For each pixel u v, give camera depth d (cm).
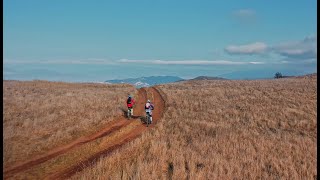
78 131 2219
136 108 3719
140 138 2006
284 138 2250
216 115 3081
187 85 7456
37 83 7450
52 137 1970
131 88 6725
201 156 1700
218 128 2456
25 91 4806
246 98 4403
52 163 1564
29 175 1398
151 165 1509
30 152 1700
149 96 5006
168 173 1502
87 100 3709
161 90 5962
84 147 1847
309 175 1555
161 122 2677
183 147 1872
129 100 2867
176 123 2627
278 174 1576
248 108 3522
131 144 1853
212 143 1969
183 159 1631
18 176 1376
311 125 2731
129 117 2850
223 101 4125
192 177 1402
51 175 1418
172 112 3231
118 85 8238
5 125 2066
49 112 2830
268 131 2492
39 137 1991
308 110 3419
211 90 5544
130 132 2327
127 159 1638
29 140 1898
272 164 1689
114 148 1873
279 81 8362
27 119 2353
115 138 2120
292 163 1727
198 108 3509
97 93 4894
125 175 1379
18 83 7019
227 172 1516
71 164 1567
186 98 4422
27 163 1544
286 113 3200
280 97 4472
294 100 4138
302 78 9331
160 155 1684
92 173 1396
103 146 1917
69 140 2014
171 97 4603
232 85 7000
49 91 5094
